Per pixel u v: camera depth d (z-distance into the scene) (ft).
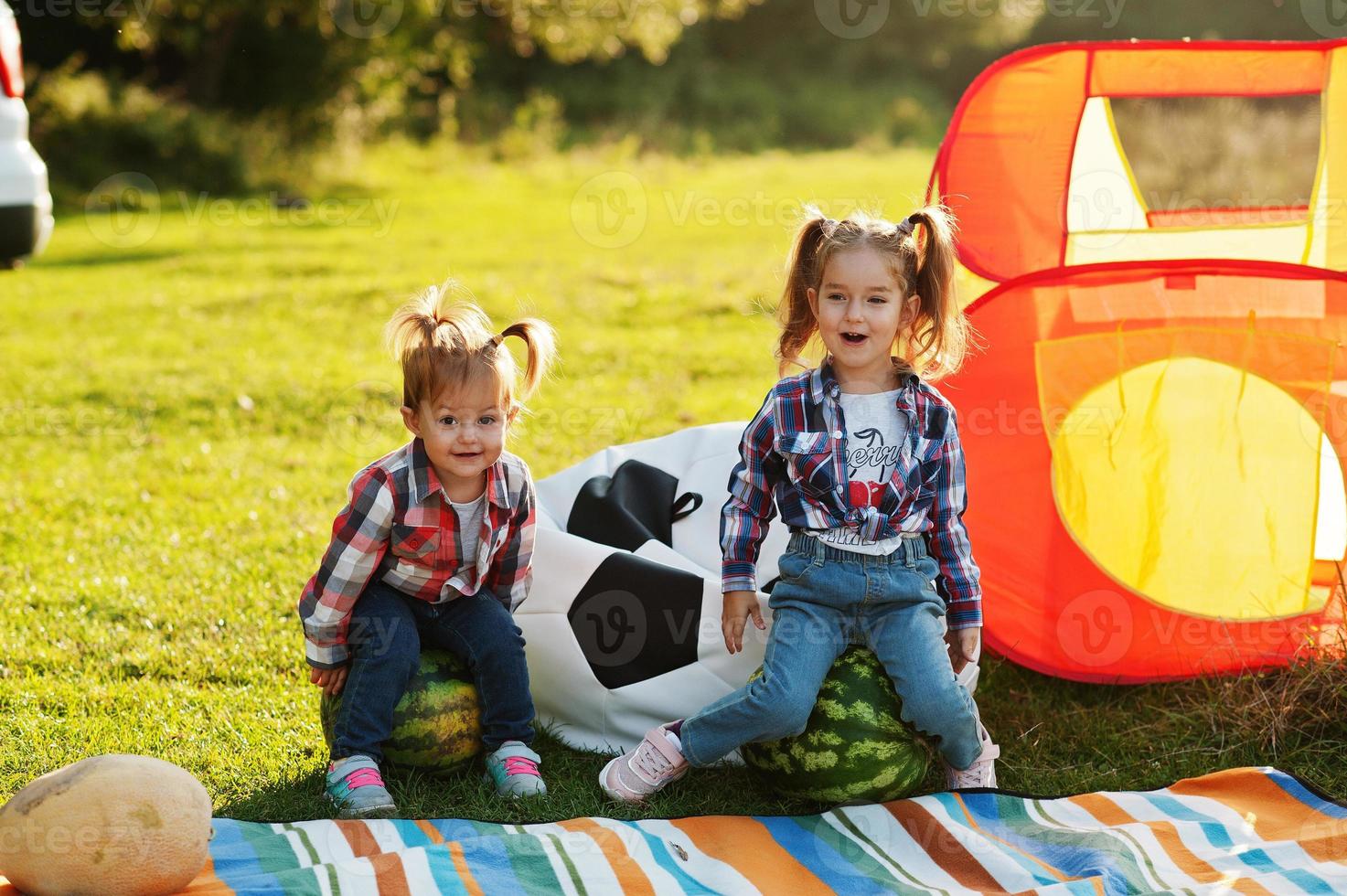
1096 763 10.51
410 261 37.45
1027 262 12.23
